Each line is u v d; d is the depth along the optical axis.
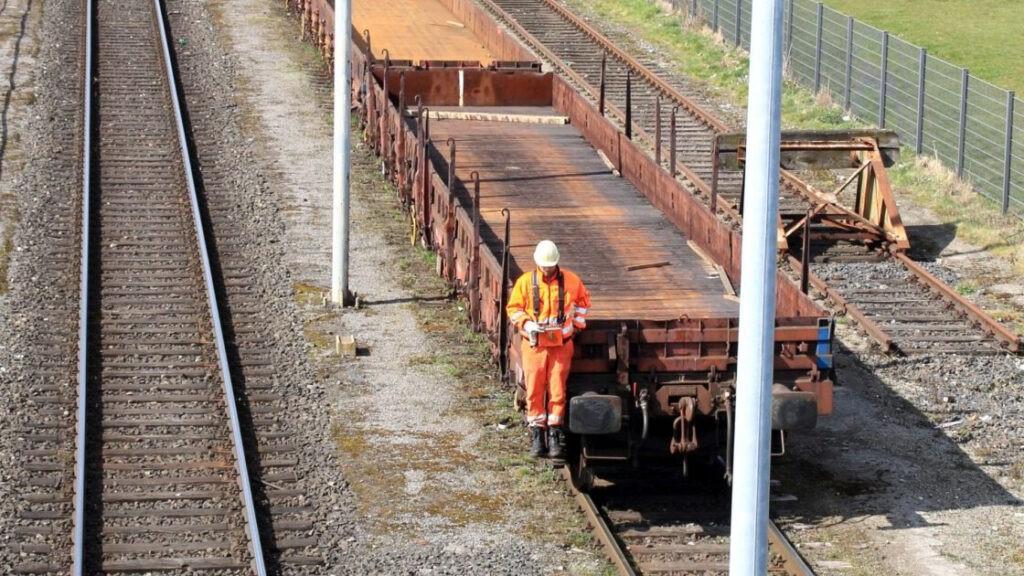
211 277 28.97
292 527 20.11
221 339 26.05
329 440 23.06
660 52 51.25
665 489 21.50
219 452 22.31
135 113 40.44
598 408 19.31
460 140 33.19
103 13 50.62
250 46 48.47
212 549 19.41
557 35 52.72
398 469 22.11
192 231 32.38
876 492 21.80
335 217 28.62
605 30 53.81
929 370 26.59
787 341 19.95
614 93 45.94
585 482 20.83
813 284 30.67
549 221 27.08
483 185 29.50
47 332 26.80
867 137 33.88
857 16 61.12
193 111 41.16
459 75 36.88
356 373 25.72
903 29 58.62
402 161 32.75
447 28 45.09
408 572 19.03
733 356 20.03
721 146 30.55
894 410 24.86
